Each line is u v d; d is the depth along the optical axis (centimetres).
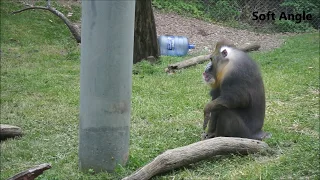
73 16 1998
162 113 923
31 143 793
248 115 734
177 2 2297
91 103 634
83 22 623
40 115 934
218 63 735
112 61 620
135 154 689
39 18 1895
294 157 634
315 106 957
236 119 725
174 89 1112
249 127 734
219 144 657
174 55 1590
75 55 1511
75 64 1417
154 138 788
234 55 731
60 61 1455
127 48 627
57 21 1909
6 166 702
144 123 873
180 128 838
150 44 1417
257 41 1903
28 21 1855
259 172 600
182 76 1243
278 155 674
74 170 663
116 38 615
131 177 587
